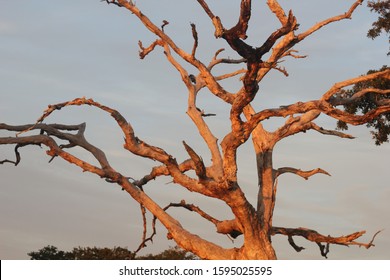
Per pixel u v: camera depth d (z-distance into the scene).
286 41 44.88
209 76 46.78
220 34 37.66
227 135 45.12
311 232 51.16
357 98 50.94
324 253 51.72
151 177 53.06
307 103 45.12
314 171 51.19
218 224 51.25
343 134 50.78
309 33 45.06
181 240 50.47
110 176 52.00
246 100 42.53
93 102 48.00
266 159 51.03
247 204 47.12
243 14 36.66
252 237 48.41
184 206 52.56
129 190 52.19
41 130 53.03
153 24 46.97
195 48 46.22
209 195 47.34
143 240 53.19
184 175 48.12
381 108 44.41
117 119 47.72
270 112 44.28
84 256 62.81
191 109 52.25
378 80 53.97
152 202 52.03
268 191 50.47
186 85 52.94
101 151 53.16
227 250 49.69
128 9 46.81
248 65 39.91
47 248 64.44
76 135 53.28
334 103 50.19
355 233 49.91
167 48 53.44
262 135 51.38
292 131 51.00
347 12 45.12
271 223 50.00
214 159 50.56
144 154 47.97
